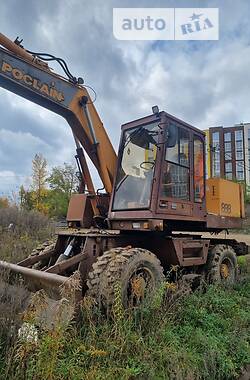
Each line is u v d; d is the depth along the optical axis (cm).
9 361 265
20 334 284
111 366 298
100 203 576
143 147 537
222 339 390
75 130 575
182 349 348
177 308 425
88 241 467
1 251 721
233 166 3562
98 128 585
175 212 525
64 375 267
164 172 512
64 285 351
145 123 550
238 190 741
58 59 538
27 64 502
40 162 2734
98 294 386
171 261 534
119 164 565
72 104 552
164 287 420
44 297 316
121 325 340
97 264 413
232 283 633
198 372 325
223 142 3647
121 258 414
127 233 537
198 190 595
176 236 594
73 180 2883
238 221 722
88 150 586
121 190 543
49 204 2497
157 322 379
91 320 352
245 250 791
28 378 253
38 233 1015
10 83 489
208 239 655
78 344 312
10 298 366
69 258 475
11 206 1243
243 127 3584
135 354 326
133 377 298
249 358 368
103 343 322
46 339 265
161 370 315
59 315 295
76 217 576
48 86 523
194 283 549
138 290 407
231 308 482
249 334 417
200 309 446
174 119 543
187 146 572
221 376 337
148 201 496
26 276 424
